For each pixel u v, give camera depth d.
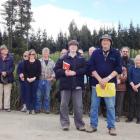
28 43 58.59
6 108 14.40
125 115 13.92
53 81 14.66
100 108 13.28
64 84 10.45
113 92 10.20
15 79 15.20
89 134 10.17
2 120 12.03
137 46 31.25
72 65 10.44
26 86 13.99
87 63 10.45
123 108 13.85
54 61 15.84
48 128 10.85
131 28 32.78
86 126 11.16
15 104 15.10
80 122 10.62
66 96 10.55
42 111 14.53
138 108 12.62
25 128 10.74
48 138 9.54
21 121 11.90
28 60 14.09
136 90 12.70
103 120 12.80
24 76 14.03
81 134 10.12
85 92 14.27
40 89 14.21
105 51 10.30
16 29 61.06
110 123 10.24
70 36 47.31
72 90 10.52
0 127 10.80
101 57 10.30
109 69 10.26
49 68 14.27
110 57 10.27
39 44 43.75
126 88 13.03
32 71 13.96
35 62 14.02
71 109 13.92
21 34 60.66
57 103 14.59
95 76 10.25
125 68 13.00
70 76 10.43
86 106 14.38
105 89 10.20
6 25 61.25
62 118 10.64
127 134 10.51
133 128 11.56
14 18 61.50
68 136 9.84
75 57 10.52
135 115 12.88
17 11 61.97
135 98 12.77
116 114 12.91
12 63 14.45
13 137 9.55
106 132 10.52
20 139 9.36
